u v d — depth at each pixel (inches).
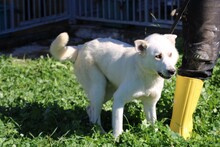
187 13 340.5
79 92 464.4
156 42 332.8
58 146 338.3
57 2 769.6
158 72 331.9
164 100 407.2
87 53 375.2
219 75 485.1
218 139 351.3
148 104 361.7
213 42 338.3
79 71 383.6
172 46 337.7
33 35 727.7
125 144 337.4
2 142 344.2
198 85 351.9
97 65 373.1
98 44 374.3
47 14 759.7
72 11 772.6
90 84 376.8
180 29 674.8
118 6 730.2
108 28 746.8
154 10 714.2
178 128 358.3
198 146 337.7
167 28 693.3
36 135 368.8
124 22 722.8
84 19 763.4
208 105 405.1
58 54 378.3
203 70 346.0
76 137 351.9
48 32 744.3
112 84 373.7
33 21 728.3
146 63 334.3
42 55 663.8
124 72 351.9
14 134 365.1
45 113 391.5
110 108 410.3
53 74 526.0
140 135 350.6
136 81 343.3
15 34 717.3
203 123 380.2
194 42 338.6
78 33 754.8
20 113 402.6
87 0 768.3
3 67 544.4
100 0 750.5
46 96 448.1
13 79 510.6
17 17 713.0
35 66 565.0
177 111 358.9
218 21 336.8
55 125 381.7
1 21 698.2
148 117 366.0
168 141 339.6
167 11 707.4
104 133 365.7
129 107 402.3
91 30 748.0
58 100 430.6
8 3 704.4
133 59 346.6
